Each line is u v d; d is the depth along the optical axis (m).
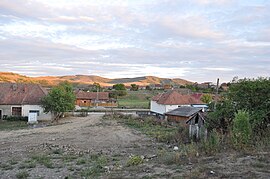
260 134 17.05
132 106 81.00
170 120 44.72
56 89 45.47
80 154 19.64
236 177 10.11
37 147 23.12
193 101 58.03
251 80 21.06
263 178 9.88
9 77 149.00
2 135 30.59
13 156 18.94
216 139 15.70
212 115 22.36
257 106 19.70
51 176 12.92
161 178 10.84
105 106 80.50
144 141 27.22
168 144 24.83
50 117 46.09
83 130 35.19
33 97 46.88
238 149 14.48
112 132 33.75
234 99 21.14
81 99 85.94
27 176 12.98
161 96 59.94
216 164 12.01
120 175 11.80
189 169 11.82
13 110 45.84
